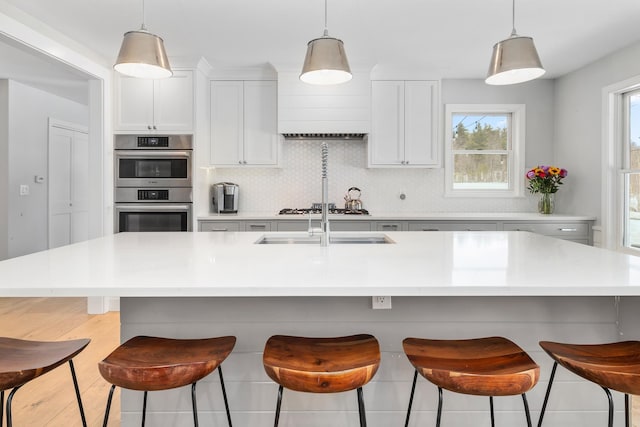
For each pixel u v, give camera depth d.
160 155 4.11
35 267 1.62
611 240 3.95
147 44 1.96
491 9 3.01
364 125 4.30
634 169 3.77
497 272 1.54
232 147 4.40
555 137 4.76
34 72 4.74
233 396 1.82
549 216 4.21
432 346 1.59
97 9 3.02
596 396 1.85
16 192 5.18
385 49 3.83
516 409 1.84
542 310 1.80
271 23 3.27
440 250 2.08
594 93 4.11
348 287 1.34
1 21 2.81
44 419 2.20
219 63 4.21
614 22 3.21
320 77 2.29
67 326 3.65
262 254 1.97
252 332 1.80
